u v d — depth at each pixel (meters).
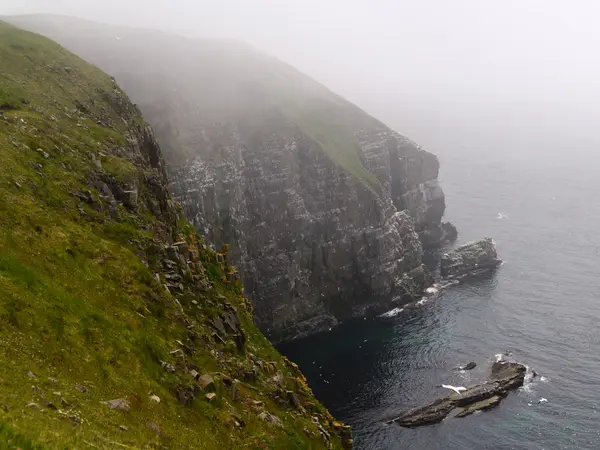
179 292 48.88
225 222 153.62
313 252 166.12
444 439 101.56
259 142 166.12
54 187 45.34
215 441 33.94
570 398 111.06
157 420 30.30
